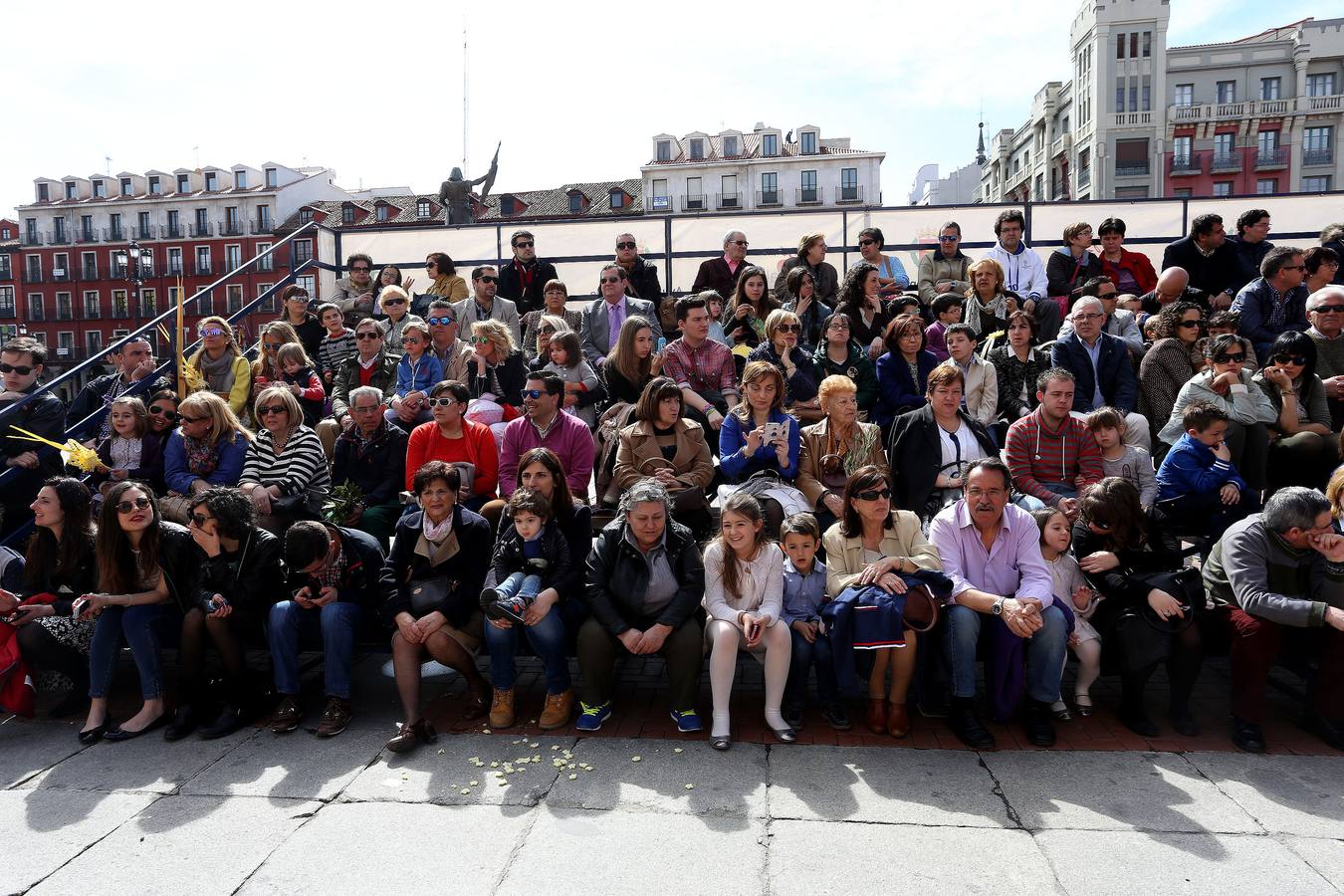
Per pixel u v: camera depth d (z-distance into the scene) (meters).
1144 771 3.45
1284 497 3.73
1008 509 4.10
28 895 2.73
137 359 6.76
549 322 6.71
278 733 4.05
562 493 4.29
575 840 2.98
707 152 59.00
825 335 5.91
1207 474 4.55
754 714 4.18
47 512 4.36
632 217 9.55
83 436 6.19
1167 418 5.71
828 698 4.01
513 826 3.09
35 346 5.94
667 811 3.17
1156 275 8.52
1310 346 5.14
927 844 2.90
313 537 3.99
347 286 9.08
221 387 6.64
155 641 4.18
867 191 56.75
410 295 9.42
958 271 8.11
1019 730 3.90
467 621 4.16
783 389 4.96
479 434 5.33
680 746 3.79
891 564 3.94
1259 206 9.12
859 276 6.94
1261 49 47.81
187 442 5.30
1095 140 48.69
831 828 3.02
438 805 3.27
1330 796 3.19
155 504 4.23
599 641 3.94
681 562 4.00
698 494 4.73
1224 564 3.89
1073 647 3.97
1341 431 4.97
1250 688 3.68
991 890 2.63
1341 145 47.69
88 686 4.50
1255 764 3.49
